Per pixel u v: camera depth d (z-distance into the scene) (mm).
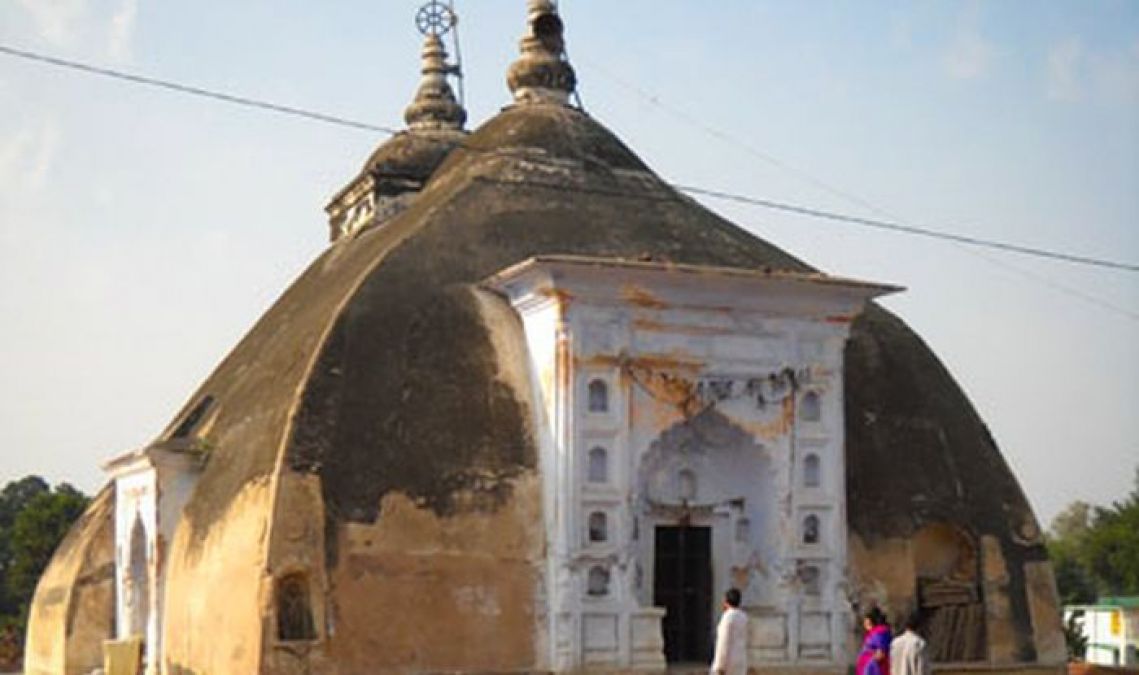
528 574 15883
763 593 16688
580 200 18906
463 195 18422
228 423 18359
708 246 18938
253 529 15320
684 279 16219
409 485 15641
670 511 16656
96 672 20484
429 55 26719
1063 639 19156
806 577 16781
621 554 15820
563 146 19641
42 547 48469
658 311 16312
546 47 21297
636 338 16188
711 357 16516
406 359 16234
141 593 19891
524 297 16547
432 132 25453
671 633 16719
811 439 16953
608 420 15938
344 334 16109
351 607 15102
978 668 18188
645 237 18641
